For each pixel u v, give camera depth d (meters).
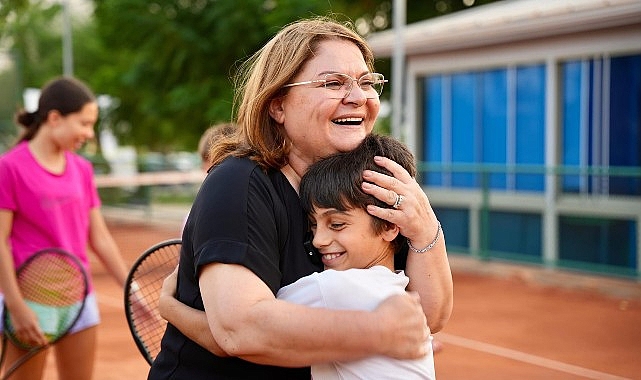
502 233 10.99
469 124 11.72
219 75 19.73
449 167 11.27
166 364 2.12
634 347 6.90
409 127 12.47
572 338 7.23
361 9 20.86
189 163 18.62
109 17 20.05
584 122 10.31
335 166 2.05
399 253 2.22
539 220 10.53
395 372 1.95
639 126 9.74
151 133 28.38
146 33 19.48
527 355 6.64
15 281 3.58
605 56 10.00
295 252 2.06
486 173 11.02
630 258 9.53
